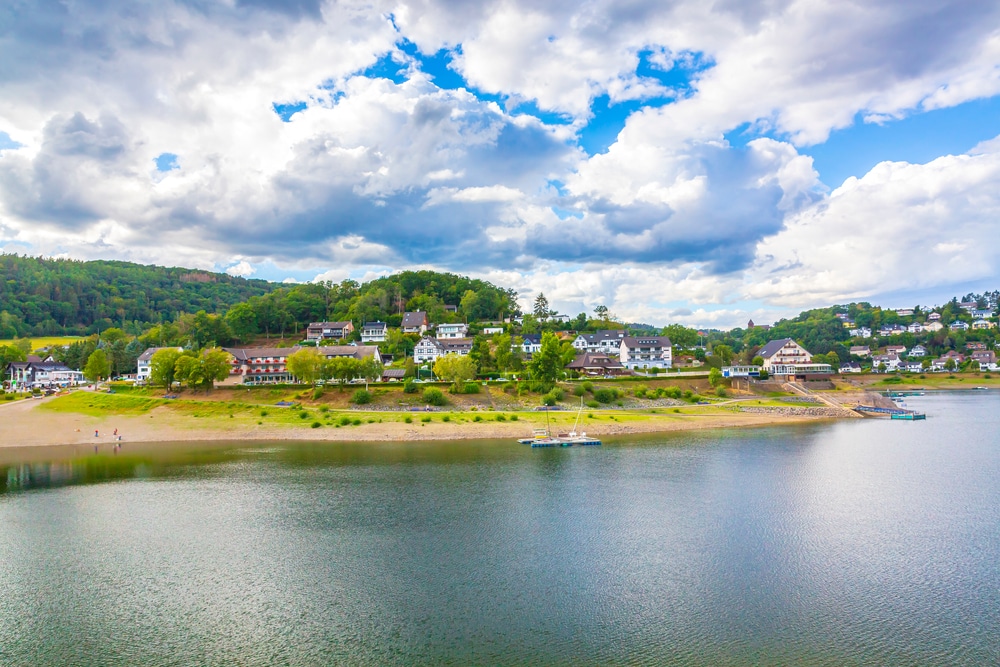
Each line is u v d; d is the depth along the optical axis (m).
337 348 179.25
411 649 31.98
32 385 175.88
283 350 177.75
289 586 40.03
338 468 76.31
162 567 43.56
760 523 51.81
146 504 60.06
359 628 34.31
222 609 36.94
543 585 39.56
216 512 56.97
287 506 58.66
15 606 37.78
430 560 44.16
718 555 44.41
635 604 36.75
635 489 64.00
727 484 65.81
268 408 122.31
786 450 86.88
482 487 65.50
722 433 105.06
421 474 72.19
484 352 168.00
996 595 37.53
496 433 102.94
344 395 132.00
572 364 180.38
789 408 133.88
